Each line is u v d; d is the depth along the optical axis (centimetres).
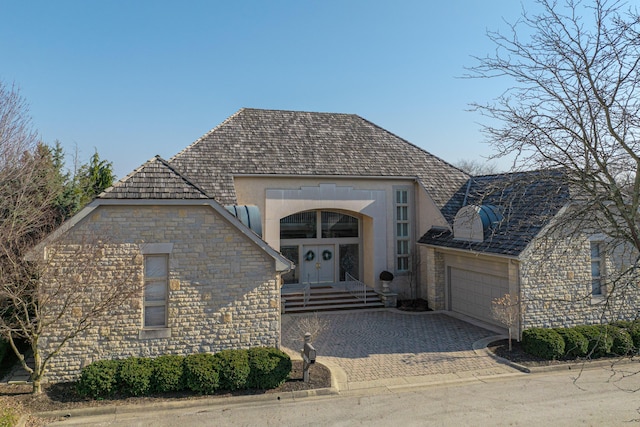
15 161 2023
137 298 1241
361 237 2466
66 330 1204
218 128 2312
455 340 1639
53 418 1023
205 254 1290
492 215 1833
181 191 1278
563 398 1132
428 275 2184
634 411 1052
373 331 1777
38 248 1143
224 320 1294
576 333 1444
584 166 946
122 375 1110
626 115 862
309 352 1213
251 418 1030
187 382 1138
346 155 2356
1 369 1330
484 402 1112
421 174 2362
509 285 1612
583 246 1603
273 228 2153
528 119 953
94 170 2866
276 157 2219
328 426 989
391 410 1070
